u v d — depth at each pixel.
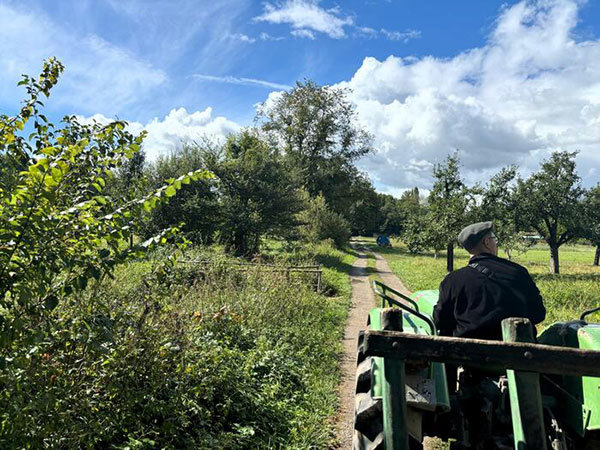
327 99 52.00
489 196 29.91
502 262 3.56
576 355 2.29
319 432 5.31
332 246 44.06
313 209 44.97
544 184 34.00
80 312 3.54
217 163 28.17
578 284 20.75
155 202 3.20
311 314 11.51
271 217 28.73
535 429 2.33
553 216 34.66
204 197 27.03
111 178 3.37
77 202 3.24
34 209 2.73
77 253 3.04
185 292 6.92
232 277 11.41
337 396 6.61
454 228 29.27
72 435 3.44
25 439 2.94
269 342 7.71
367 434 3.22
